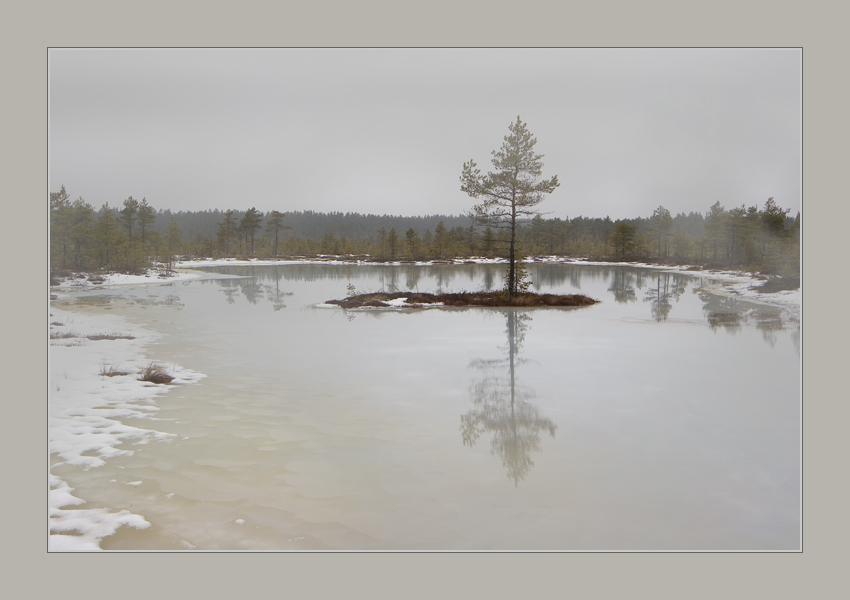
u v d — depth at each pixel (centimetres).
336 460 703
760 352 1459
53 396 996
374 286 4022
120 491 614
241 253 10588
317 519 553
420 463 695
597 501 594
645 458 714
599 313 2398
